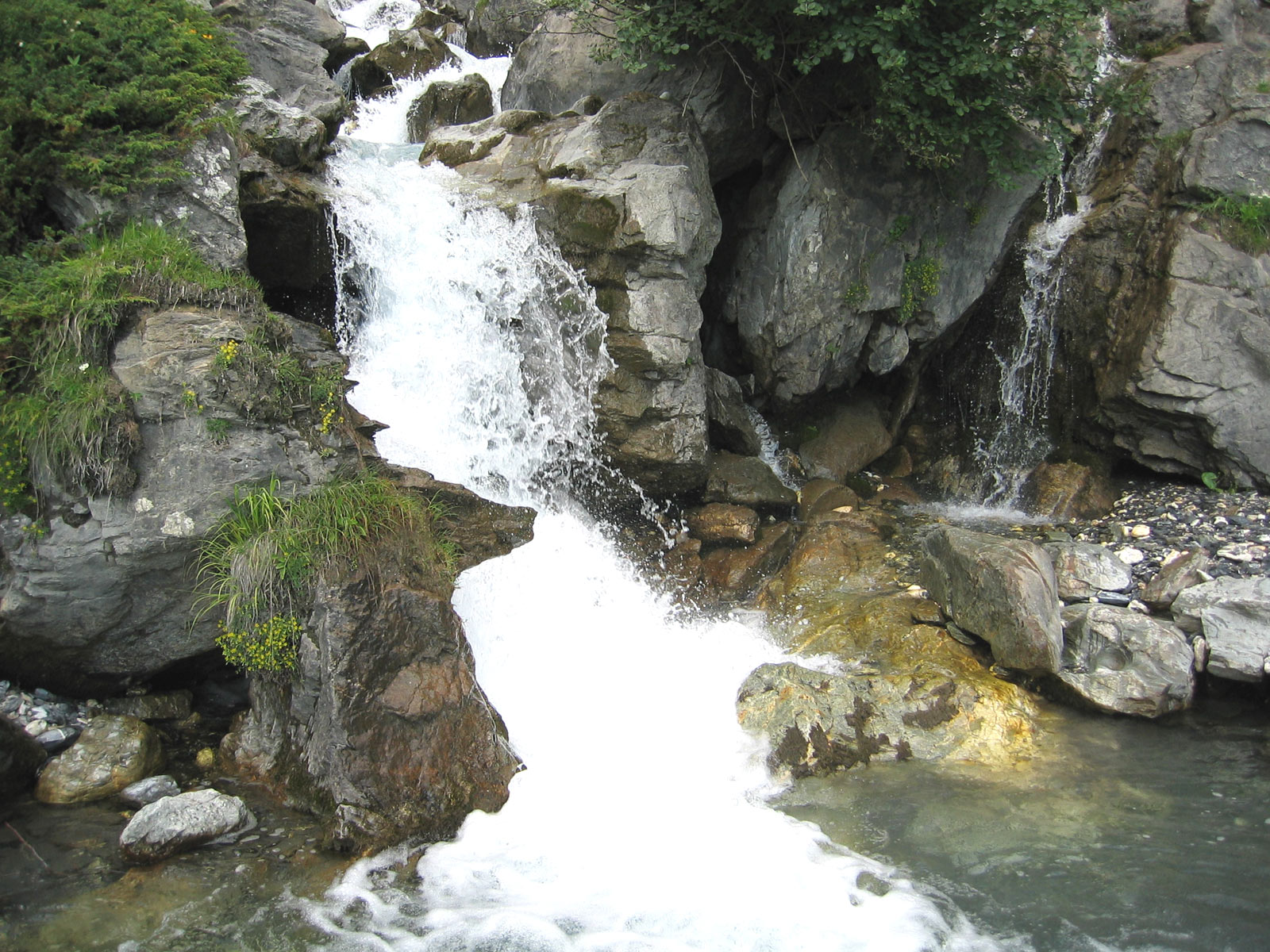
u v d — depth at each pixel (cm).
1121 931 574
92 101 838
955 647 880
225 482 712
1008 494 1217
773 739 758
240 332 750
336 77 1477
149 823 623
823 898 608
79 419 674
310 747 685
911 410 1341
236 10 1243
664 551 1053
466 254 1023
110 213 819
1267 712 818
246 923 574
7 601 681
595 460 1045
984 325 1297
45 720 717
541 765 731
